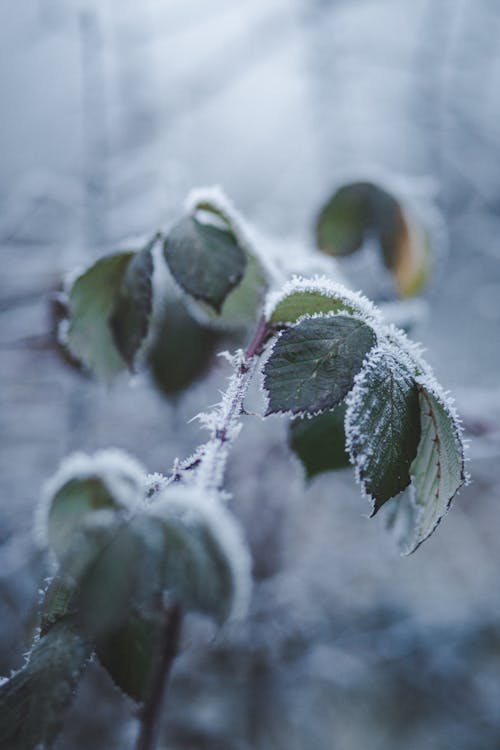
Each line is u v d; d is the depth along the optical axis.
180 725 0.93
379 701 1.12
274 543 1.01
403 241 0.62
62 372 0.98
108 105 1.22
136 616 0.40
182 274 0.45
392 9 1.45
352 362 0.38
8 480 1.13
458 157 1.48
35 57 1.40
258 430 1.00
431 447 0.39
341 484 1.17
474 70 1.41
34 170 1.49
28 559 0.94
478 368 1.45
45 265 1.06
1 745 0.36
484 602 1.19
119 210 1.14
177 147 1.37
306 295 0.40
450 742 1.06
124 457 0.48
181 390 0.56
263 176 1.52
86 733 0.91
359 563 1.22
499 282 1.51
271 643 0.97
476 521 1.35
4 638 0.93
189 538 0.37
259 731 0.97
